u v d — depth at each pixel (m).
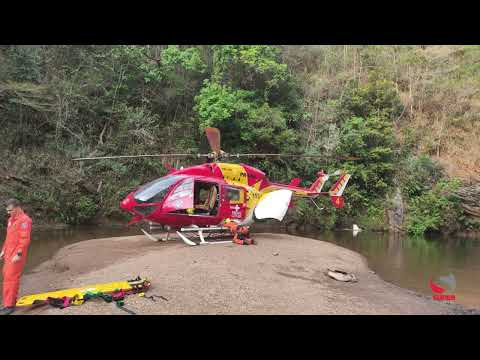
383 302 6.77
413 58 29.89
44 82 19.89
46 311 5.18
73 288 6.02
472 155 24.91
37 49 20.11
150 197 9.61
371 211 21.69
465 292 8.45
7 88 18.25
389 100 24.89
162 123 22.28
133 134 19.89
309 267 8.60
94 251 9.27
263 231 18.94
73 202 17.31
